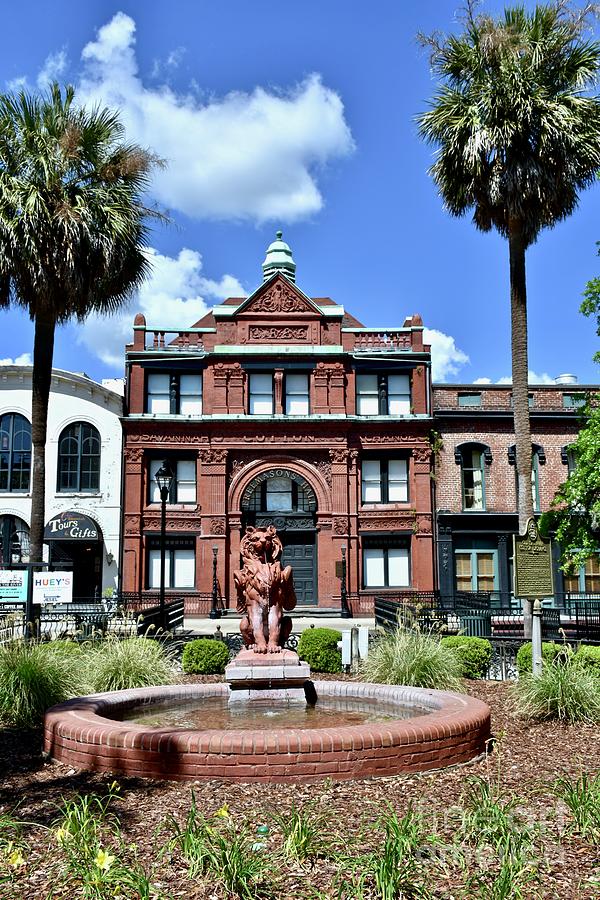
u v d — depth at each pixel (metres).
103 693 11.47
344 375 37.69
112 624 23.03
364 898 5.52
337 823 6.81
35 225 21.11
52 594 22.77
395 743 8.42
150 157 23.38
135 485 36.44
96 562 37.38
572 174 23.05
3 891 5.67
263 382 37.84
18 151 22.11
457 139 23.39
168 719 10.59
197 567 36.16
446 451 37.38
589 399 22.56
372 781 8.15
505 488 37.19
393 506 36.94
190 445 36.94
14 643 12.91
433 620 21.58
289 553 37.03
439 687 13.55
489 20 22.95
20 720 11.62
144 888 5.32
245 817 6.97
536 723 11.52
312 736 8.23
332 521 36.66
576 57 22.98
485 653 16.41
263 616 12.03
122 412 37.91
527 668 15.11
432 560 36.47
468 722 9.23
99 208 22.44
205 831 6.20
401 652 14.20
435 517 36.72
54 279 21.91
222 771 8.09
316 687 12.35
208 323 45.12
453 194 24.73
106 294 23.94
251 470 37.03
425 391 37.69
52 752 9.38
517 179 22.56
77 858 5.99
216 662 17.23
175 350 37.78
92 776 8.44
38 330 22.83
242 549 12.55
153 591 35.97
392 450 37.41
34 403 22.70
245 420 36.66
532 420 37.56
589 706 11.64
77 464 37.28
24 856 6.24
